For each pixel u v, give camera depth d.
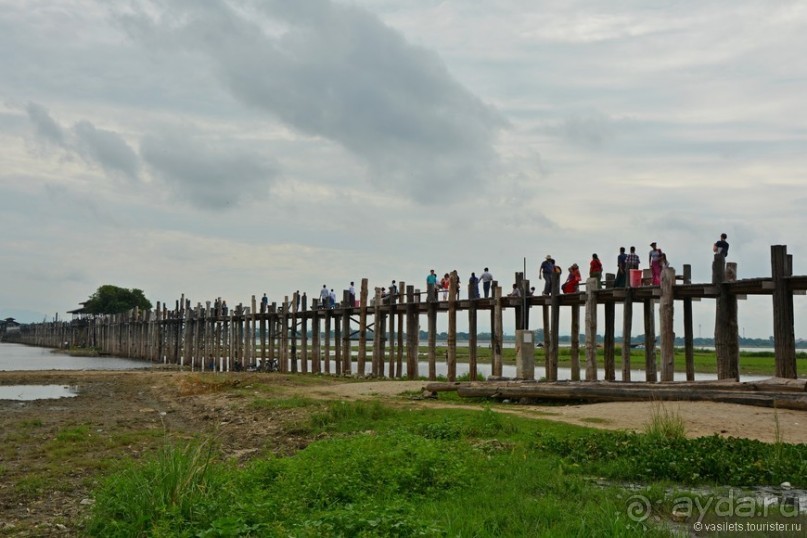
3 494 14.74
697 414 19.44
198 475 12.04
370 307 43.03
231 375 43.78
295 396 30.22
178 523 10.32
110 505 11.64
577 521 10.11
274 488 12.44
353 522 9.51
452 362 35.31
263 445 19.77
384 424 20.69
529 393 24.66
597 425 18.81
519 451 15.20
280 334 54.44
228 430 23.08
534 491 12.19
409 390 30.50
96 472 16.78
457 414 21.23
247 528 9.76
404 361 72.12
